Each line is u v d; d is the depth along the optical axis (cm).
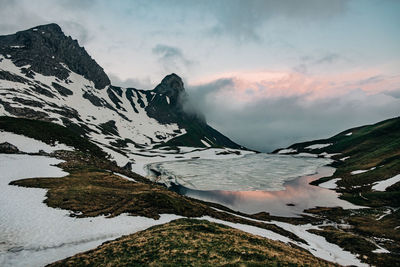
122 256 2019
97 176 6112
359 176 11319
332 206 8194
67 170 6288
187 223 3284
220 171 15262
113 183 5734
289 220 6744
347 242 4666
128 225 3341
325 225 6256
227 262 1858
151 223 3525
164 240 2361
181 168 15888
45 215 3294
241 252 2098
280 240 3972
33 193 4106
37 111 16550
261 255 2047
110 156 11606
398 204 7394
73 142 10225
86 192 4425
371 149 17788
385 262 3703
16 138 8325
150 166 15762
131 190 5316
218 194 9694
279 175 14362
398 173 9681
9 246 2419
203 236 2566
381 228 5619
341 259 3794
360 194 9075
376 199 8144
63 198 3972
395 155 12075
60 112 19525
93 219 3394
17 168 5725
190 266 1786
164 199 4547
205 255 2002
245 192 10119
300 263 1975
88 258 2027
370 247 4338
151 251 2081
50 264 1989
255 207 8038
